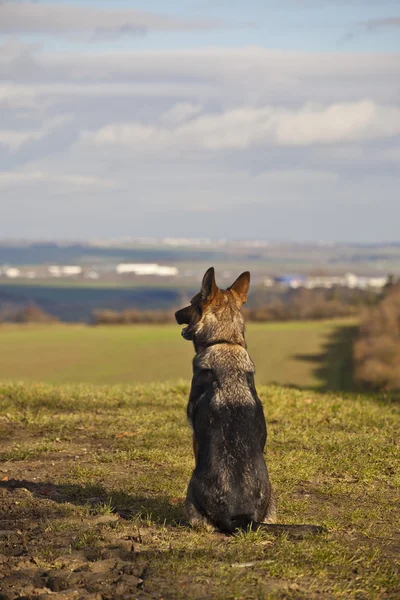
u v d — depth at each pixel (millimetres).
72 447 11703
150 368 60562
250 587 5570
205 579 5699
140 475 9859
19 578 5695
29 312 114938
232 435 6969
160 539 6867
